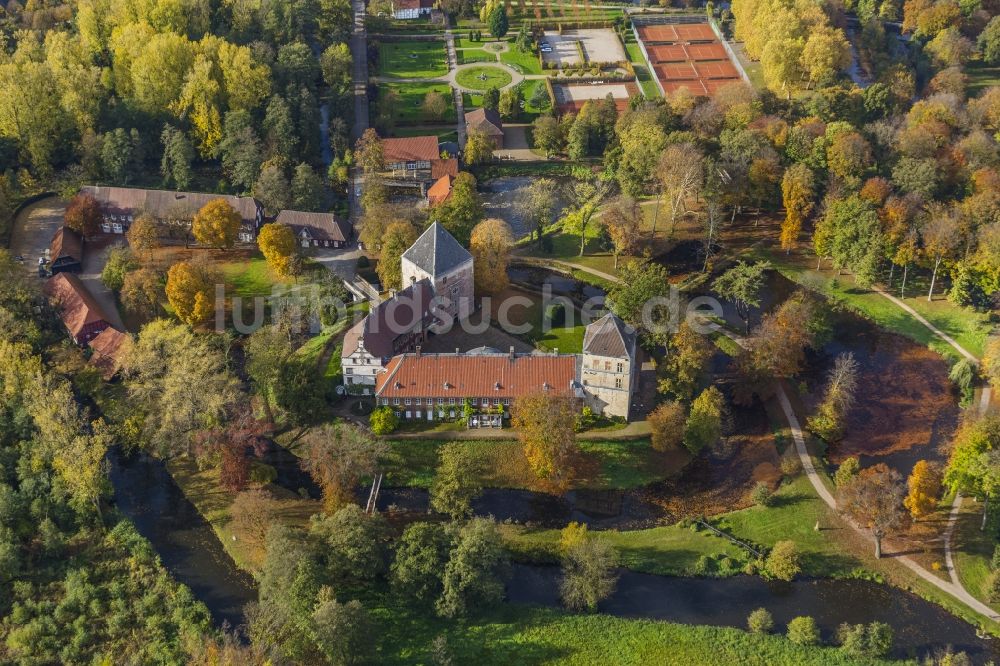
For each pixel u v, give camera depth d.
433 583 157.25
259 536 172.75
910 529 174.00
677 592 164.00
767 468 190.62
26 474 179.38
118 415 195.50
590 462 190.12
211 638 150.25
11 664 149.38
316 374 196.88
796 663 148.75
